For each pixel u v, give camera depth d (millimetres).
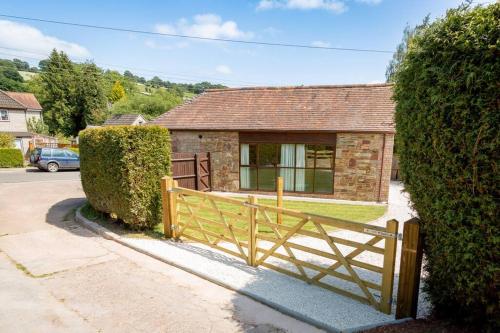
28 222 7680
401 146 3270
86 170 7695
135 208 6312
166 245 5898
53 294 4023
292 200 11672
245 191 13273
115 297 3967
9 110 29391
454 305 3061
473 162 2441
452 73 2531
